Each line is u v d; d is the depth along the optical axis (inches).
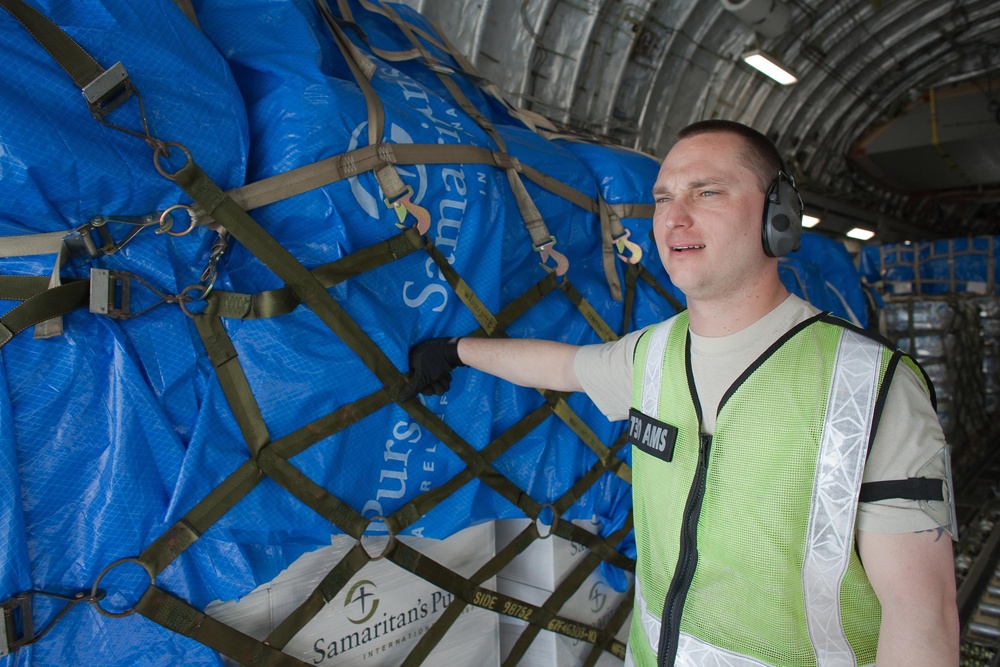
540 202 78.5
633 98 221.5
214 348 50.1
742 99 271.6
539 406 75.2
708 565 47.1
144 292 47.1
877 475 39.7
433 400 65.1
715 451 46.4
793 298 47.8
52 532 43.7
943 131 357.7
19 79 40.9
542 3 167.8
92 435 44.8
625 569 88.5
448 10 151.2
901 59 320.5
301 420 54.4
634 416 54.0
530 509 74.0
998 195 451.2
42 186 42.4
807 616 43.7
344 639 61.7
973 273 292.8
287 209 54.4
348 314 57.5
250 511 51.4
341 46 64.1
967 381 282.4
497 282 69.2
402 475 62.5
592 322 82.5
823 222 384.8
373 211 58.4
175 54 47.6
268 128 55.1
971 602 148.4
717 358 48.0
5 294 42.5
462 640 73.3
